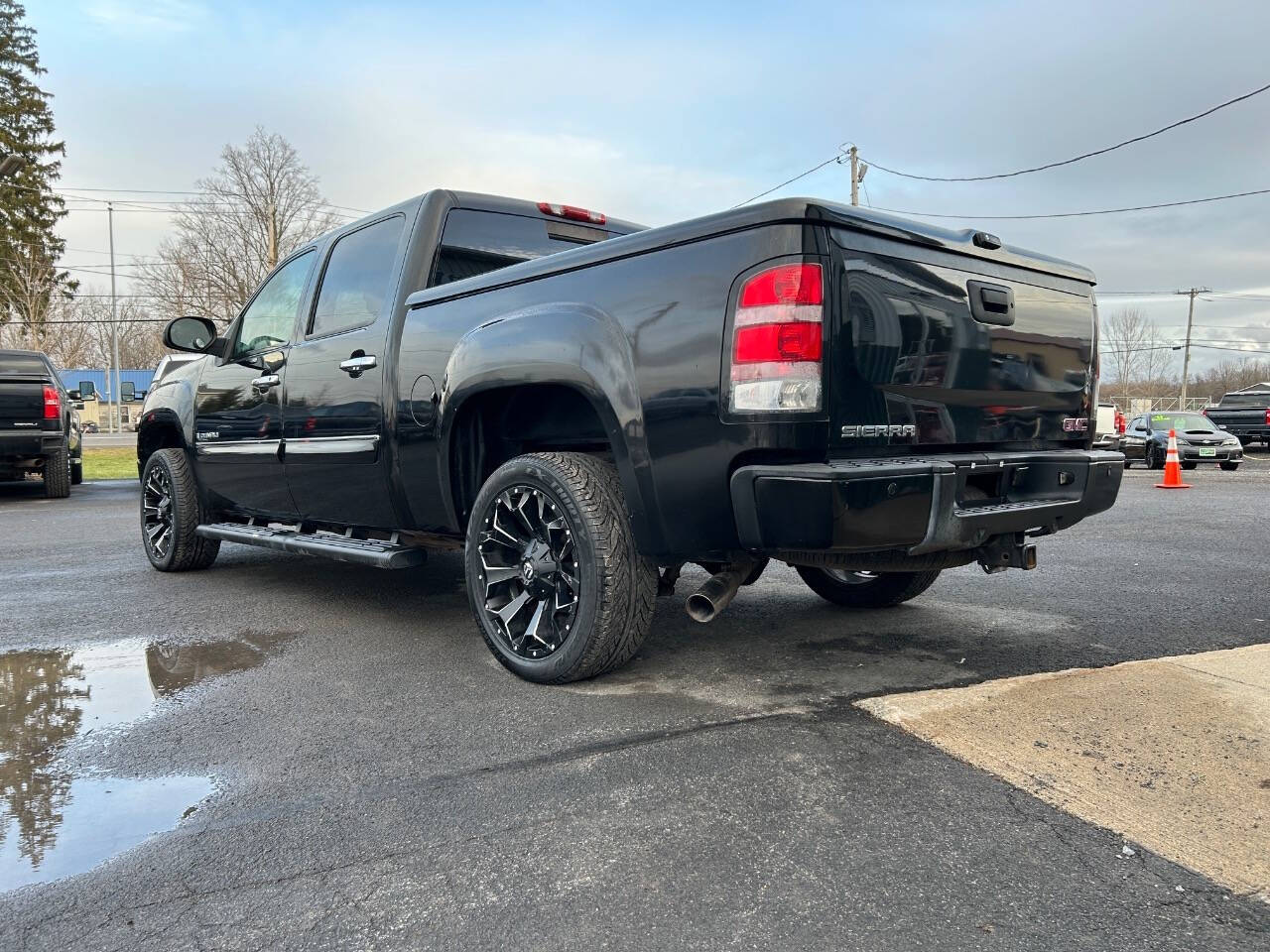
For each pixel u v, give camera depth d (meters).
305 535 4.64
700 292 2.69
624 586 3.04
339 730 2.84
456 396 3.43
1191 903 1.79
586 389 2.98
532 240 4.45
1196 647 3.71
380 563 3.87
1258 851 1.98
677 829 2.12
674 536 2.88
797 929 1.72
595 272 3.03
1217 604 4.55
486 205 4.27
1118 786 2.30
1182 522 8.17
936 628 4.06
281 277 4.98
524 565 3.29
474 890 1.88
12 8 50.78
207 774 2.51
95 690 3.27
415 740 2.74
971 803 2.23
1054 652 3.64
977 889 1.85
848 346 2.57
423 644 3.90
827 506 2.41
